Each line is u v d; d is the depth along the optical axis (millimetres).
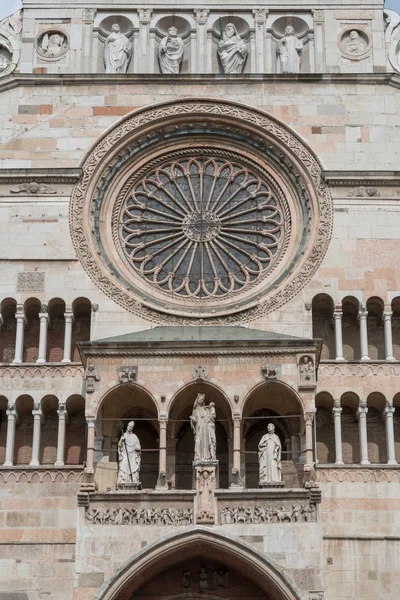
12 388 66125
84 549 60125
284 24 75000
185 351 63844
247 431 66188
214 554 61156
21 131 71375
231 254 70062
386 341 67062
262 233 70375
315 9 74500
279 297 67812
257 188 71375
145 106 71688
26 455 66250
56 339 68438
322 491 64062
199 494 60875
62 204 69812
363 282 68125
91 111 71625
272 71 73938
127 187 71312
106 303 67875
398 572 62594
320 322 68688
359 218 69375
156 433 66188
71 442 66500
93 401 63188
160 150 71938
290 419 65688
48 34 74250
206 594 61750
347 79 72062
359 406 65812
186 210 71062
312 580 59438
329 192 69875
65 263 68625
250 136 71562
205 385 63594
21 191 69875
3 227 69250
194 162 72000
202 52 73875
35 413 65688
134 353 63906
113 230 70375
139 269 69750
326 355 67875
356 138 71125
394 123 71375
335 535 63219
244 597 61719
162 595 61781
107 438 64938
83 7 74688
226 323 67500
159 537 60250
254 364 63688
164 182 71625
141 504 60906
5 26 75062
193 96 71875
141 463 65688
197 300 68938
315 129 71250
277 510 60562
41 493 64250
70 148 71062
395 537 63188
